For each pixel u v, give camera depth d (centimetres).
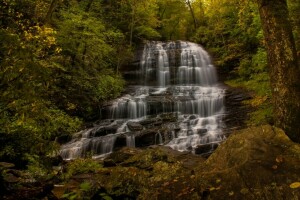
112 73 2128
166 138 1395
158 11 3475
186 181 437
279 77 532
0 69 362
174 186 434
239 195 376
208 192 396
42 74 391
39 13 1399
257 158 428
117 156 928
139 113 1747
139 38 2772
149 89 2180
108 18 2589
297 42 850
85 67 1830
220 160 482
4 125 645
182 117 1669
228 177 409
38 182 573
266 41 554
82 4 2130
